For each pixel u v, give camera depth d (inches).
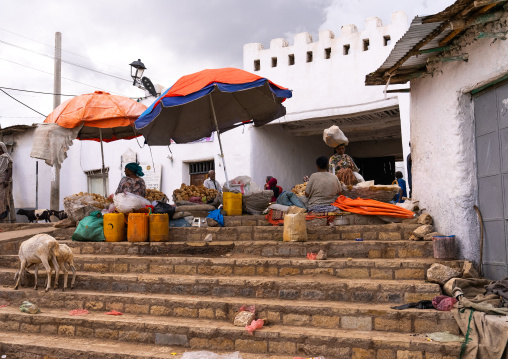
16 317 251.1
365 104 514.3
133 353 208.7
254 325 209.8
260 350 206.1
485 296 200.8
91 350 214.4
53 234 351.9
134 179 350.6
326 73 543.5
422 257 251.1
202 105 391.9
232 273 261.4
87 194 376.8
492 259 232.2
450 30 221.5
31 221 564.4
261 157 580.4
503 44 208.8
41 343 227.0
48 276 268.4
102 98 390.6
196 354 200.2
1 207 519.2
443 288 218.1
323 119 562.6
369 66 514.9
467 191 246.1
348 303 221.5
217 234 306.2
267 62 581.0
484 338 180.5
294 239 272.8
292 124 610.9
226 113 411.2
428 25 213.6
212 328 213.8
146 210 328.8
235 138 580.7
